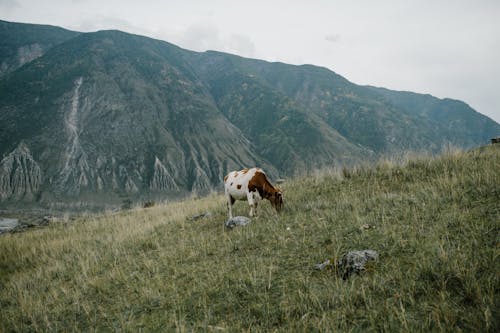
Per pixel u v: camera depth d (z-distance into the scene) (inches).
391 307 145.9
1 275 380.2
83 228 578.9
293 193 463.8
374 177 437.7
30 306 242.7
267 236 289.0
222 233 337.1
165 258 289.3
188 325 174.1
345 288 166.1
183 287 222.4
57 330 202.8
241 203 502.9
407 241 206.2
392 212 269.1
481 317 124.0
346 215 295.0
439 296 144.6
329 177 513.0
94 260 343.0
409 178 392.5
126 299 224.4
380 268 183.5
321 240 250.1
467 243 180.4
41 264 389.1
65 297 255.4
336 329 141.2
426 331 127.0
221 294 199.5
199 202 637.3
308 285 183.5
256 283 197.8
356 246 222.1
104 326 197.5
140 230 442.9
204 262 258.5
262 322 159.6
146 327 181.8
